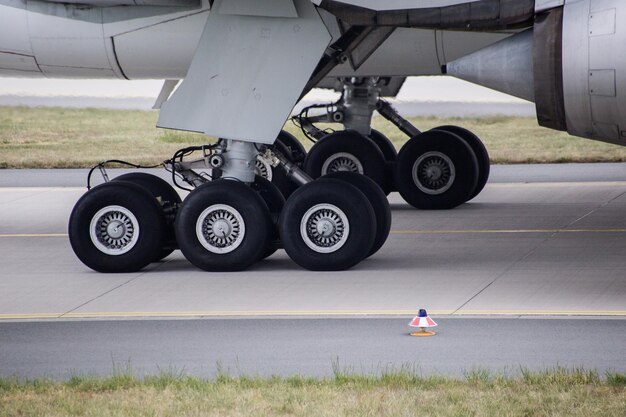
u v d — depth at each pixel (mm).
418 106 149375
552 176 82938
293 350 34469
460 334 36000
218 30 48250
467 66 49531
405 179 66375
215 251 47438
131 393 29609
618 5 42469
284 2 47719
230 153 49250
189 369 32500
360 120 72812
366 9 49406
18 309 41125
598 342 34625
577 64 43625
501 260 49156
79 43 58250
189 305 41250
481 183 69125
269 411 27750
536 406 27609
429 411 27344
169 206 49375
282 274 47000
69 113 155375
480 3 47750
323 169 67562
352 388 29672
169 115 48469
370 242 47125
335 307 40469
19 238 58438
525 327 36781
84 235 47844
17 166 97562
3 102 159375
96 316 39719
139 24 57344
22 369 32875
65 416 27688
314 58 47938
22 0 57969
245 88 48094
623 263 47750
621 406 27453
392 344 34906
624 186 75312
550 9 44625
